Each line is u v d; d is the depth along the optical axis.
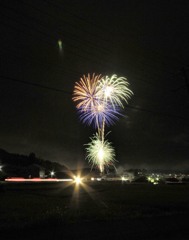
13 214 21.05
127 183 74.69
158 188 54.53
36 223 17.38
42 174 127.25
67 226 16.86
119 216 20.36
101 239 13.61
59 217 19.34
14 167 125.00
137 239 13.56
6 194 39.34
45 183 65.75
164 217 20.14
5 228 16.00
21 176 119.44
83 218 19.52
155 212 22.55
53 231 15.45
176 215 21.12
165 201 30.64
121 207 25.14
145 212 22.42
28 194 39.56
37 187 52.44
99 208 24.53
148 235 14.41
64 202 29.44
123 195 38.66
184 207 25.66
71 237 14.09
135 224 17.52
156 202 29.64
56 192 43.28
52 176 122.44
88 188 52.56
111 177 122.25
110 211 22.56
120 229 16.02
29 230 15.71
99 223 17.80
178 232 15.18
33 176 120.81
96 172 121.12
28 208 24.66
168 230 15.71
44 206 26.02
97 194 40.03
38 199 32.47
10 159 155.50
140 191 46.22
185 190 49.06
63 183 67.38
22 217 19.67
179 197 35.53
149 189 51.34
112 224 17.52
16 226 16.52
